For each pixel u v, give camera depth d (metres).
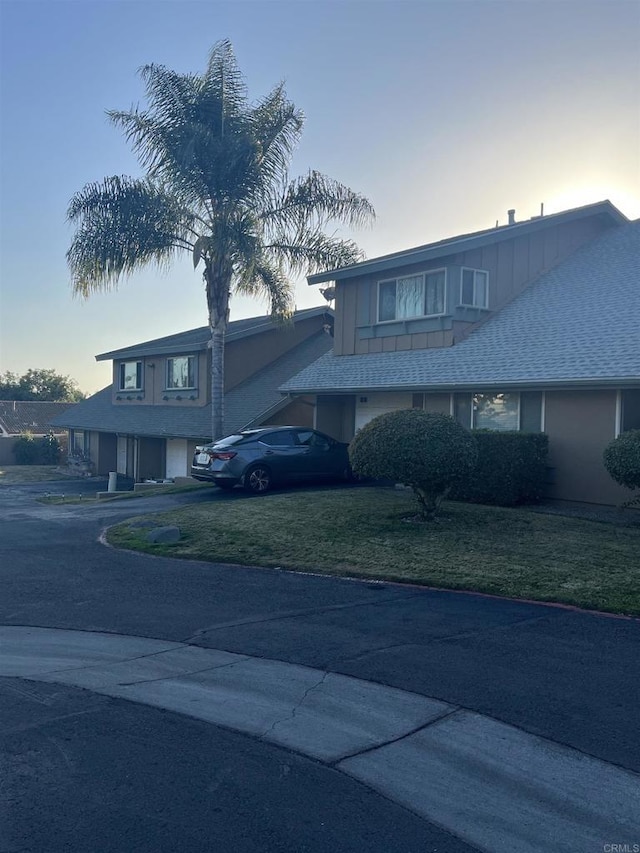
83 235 21.69
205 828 4.08
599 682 6.14
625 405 14.31
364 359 20.88
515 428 16.48
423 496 13.16
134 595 9.23
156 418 31.97
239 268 21.77
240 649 7.16
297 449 19.36
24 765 4.82
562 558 10.38
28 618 8.30
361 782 4.62
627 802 4.38
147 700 5.96
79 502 20.38
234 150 21.38
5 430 58.44
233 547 11.80
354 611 8.41
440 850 3.91
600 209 21.83
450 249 18.70
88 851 3.86
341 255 22.88
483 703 5.77
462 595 9.05
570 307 17.86
